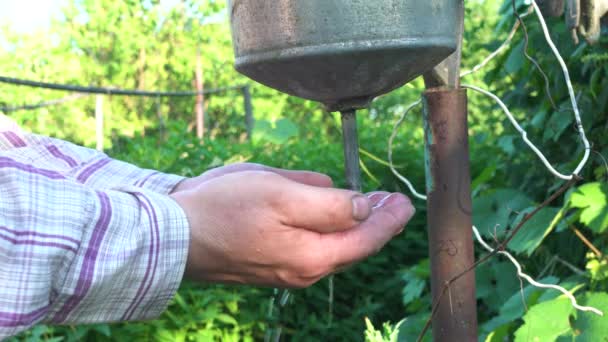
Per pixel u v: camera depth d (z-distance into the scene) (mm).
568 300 1524
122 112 11281
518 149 2369
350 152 833
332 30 738
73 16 11109
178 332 2924
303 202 713
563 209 1742
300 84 795
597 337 1439
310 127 7590
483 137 3408
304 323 3395
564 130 2131
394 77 786
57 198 662
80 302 664
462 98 974
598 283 1831
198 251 725
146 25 11297
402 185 4246
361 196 743
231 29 842
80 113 10484
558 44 2068
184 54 11344
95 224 671
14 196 646
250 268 738
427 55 769
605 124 1975
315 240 728
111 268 663
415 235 3949
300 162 4184
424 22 753
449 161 974
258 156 3963
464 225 986
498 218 1970
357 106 820
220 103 11266
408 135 5281
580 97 2006
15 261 624
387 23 740
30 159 928
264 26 767
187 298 3070
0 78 4117
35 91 10336
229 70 11461
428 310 2451
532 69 2154
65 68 10727
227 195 727
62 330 2662
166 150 4051
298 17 745
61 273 651
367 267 3734
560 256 2152
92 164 960
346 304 3791
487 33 5305
